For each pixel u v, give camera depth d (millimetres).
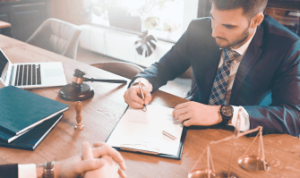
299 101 1079
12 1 3639
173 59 1495
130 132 940
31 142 863
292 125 1008
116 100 1195
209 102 1406
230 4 966
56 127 980
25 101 1043
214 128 1002
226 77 1307
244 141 929
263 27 1253
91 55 4055
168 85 3148
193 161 825
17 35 3869
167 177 758
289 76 1146
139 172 775
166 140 908
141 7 3205
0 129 882
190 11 3148
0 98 1043
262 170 753
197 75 1468
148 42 3301
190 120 981
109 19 3836
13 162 800
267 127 973
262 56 1218
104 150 771
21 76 1366
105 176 702
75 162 732
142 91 1164
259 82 1253
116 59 3896
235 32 1038
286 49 1180
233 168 800
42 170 749
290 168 801
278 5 2291
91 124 1006
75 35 2092
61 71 1457
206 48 1398
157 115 1059
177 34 3400
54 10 4617
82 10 4211
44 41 2326
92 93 1234
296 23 2266
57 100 1178
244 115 993
